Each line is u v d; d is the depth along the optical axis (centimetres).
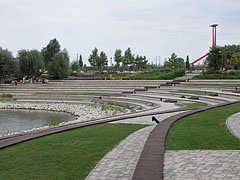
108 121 1659
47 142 1084
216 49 5388
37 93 4731
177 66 9244
